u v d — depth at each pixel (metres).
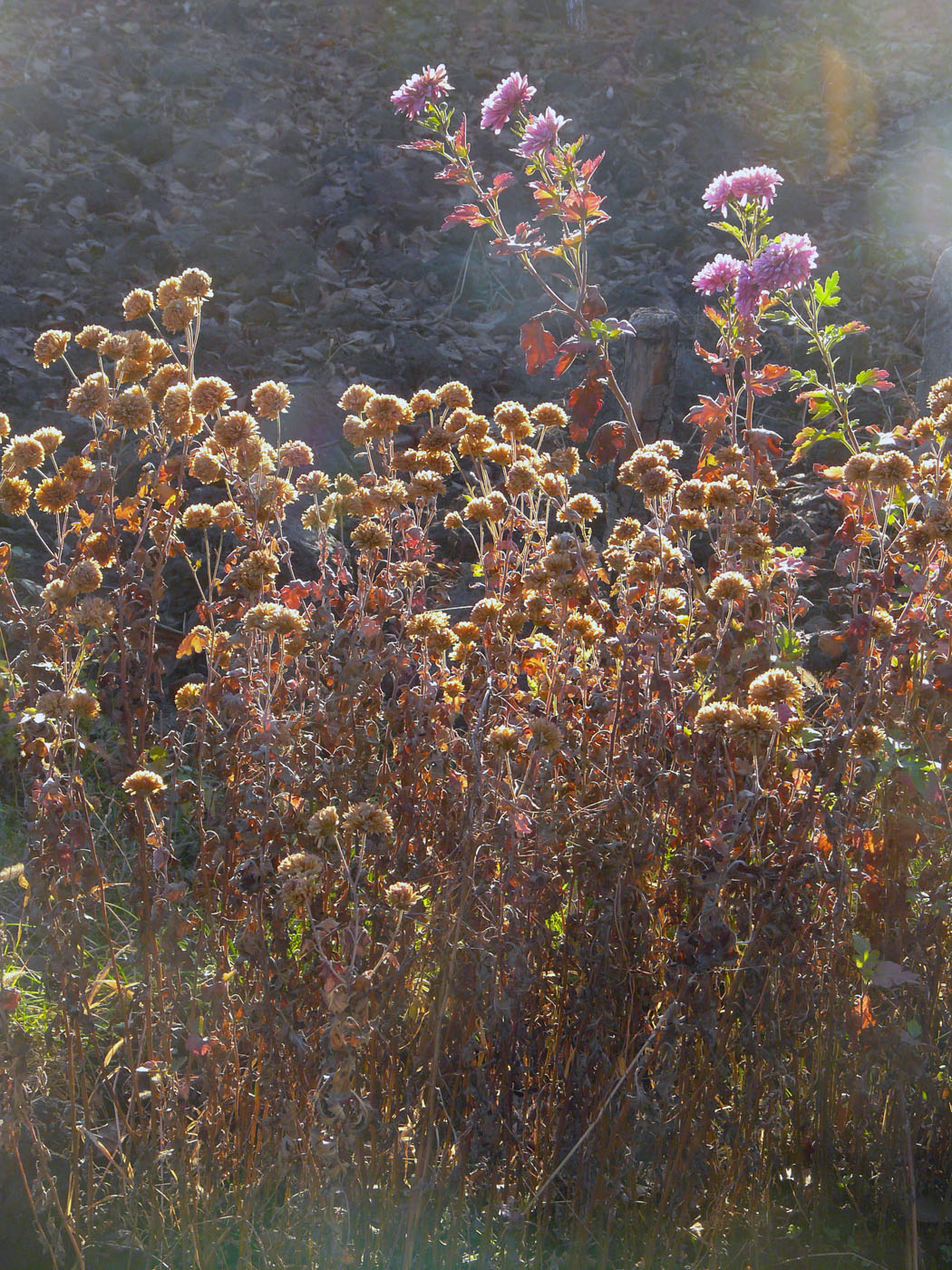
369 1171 2.13
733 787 2.16
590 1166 2.16
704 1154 2.15
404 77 7.16
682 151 6.83
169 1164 2.15
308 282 5.04
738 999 2.15
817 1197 2.19
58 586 2.14
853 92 7.65
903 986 2.20
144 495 2.20
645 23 8.27
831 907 2.20
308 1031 2.14
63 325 4.48
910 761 2.16
